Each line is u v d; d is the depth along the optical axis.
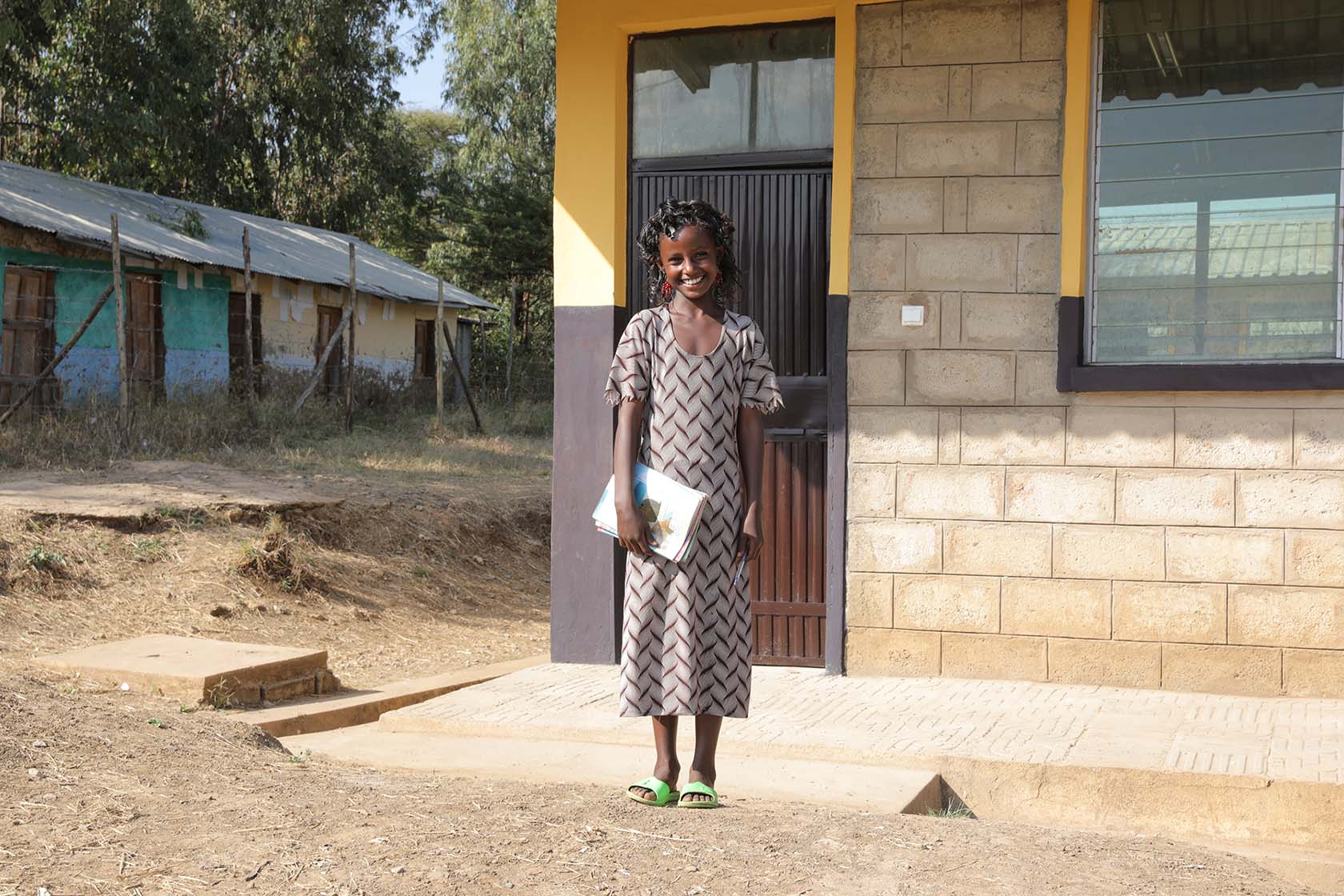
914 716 5.85
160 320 17.75
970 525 6.73
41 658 7.45
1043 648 6.62
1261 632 6.27
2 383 15.48
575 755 5.36
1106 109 6.60
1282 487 6.23
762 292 7.20
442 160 43.62
